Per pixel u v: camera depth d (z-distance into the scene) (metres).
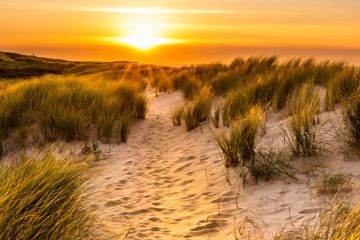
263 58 14.49
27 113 9.05
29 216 2.87
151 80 20.88
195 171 6.26
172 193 5.47
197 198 5.13
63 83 12.16
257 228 3.89
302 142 5.44
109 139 8.47
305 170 5.02
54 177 3.62
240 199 4.80
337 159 5.07
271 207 4.35
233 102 8.44
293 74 9.51
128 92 11.48
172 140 8.79
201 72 16.80
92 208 4.66
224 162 6.12
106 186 5.71
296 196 4.44
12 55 76.12
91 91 10.57
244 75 12.56
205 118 9.27
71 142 8.23
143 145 8.39
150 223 4.41
